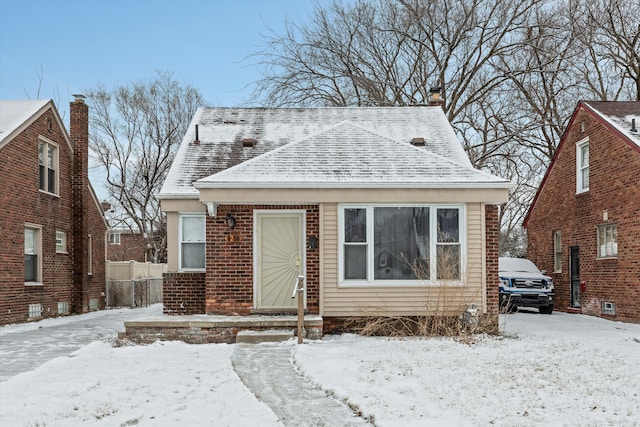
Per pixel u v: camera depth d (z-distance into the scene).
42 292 20.03
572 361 9.66
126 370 9.13
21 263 18.56
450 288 13.12
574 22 29.06
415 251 13.36
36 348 12.50
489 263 13.54
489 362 9.48
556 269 22.52
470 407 6.77
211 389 7.85
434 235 13.33
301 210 13.61
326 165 13.77
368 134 15.12
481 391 7.52
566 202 21.44
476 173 13.57
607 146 18.38
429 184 13.12
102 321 19.17
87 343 13.30
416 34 30.98
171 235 15.33
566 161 21.47
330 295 13.23
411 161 14.02
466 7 29.45
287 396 7.57
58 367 9.44
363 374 8.50
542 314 20.33
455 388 7.67
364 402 6.98
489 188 13.20
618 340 12.77
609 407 6.79
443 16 29.95
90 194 23.97
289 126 19.36
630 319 17.05
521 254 39.84
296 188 13.16
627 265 17.20
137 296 27.05
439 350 10.70
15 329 16.41
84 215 23.06
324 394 7.66
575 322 17.08
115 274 27.33
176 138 41.12
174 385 8.05
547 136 32.25
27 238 19.50
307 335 12.28
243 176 13.30
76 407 6.97
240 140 18.28
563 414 6.50
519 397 7.25
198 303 15.04
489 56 30.34
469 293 13.20
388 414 6.50
